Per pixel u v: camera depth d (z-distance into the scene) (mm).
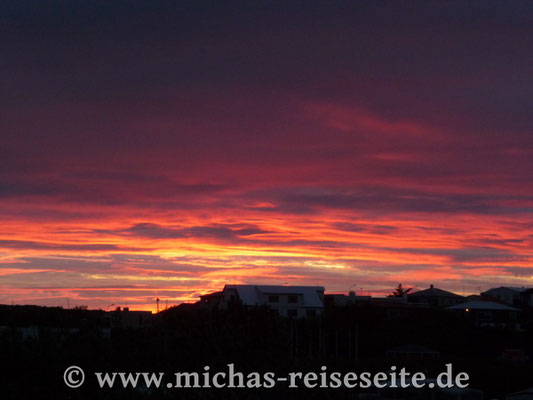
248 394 44062
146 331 48281
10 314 43375
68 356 39062
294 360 55719
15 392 35062
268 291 93250
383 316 85750
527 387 54781
